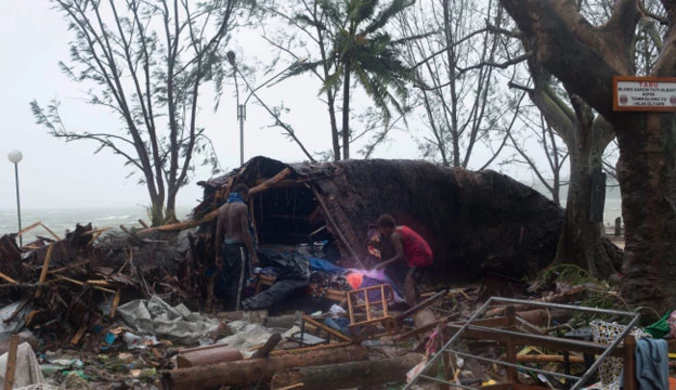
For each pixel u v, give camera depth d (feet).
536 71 43.91
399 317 22.12
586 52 24.22
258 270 31.73
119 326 24.53
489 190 42.45
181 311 26.73
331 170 35.94
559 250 42.63
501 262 33.19
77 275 25.41
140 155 72.23
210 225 35.60
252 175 36.22
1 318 23.18
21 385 16.11
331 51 75.46
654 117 24.61
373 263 34.35
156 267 30.71
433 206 40.32
